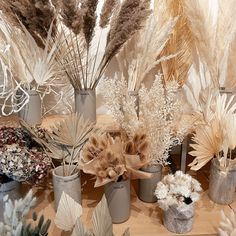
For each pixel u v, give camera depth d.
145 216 1.05
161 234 0.96
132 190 1.19
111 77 1.27
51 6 0.93
